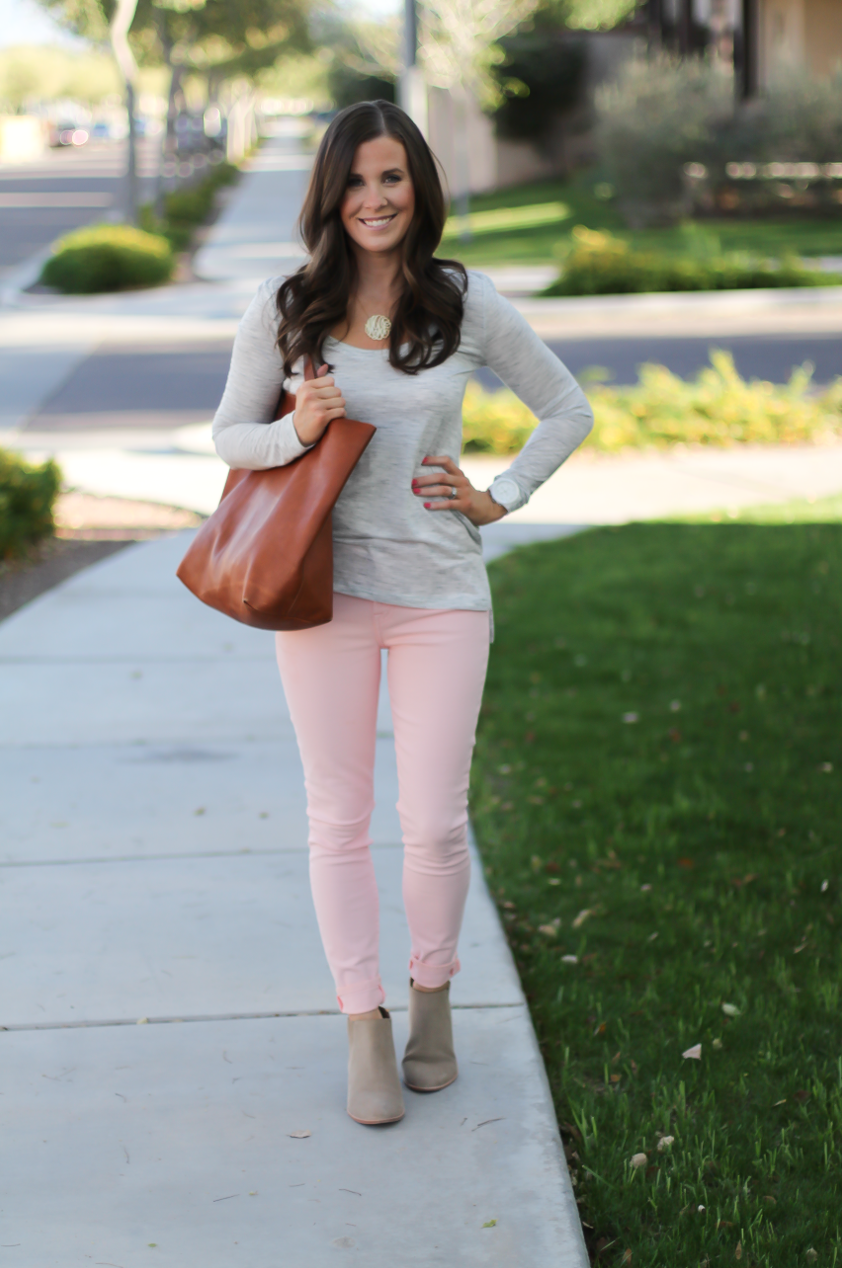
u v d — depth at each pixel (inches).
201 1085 106.2
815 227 1021.2
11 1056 109.8
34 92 4419.3
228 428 96.6
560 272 852.6
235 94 2618.1
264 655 222.8
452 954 104.0
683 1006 119.0
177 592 261.4
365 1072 101.2
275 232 1362.0
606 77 1465.3
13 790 166.1
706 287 814.5
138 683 208.5
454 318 91.7
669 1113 103.3
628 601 250.7
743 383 516.4
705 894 139.6
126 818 157.4
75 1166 96.5
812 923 132.6
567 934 132.9
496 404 435.8
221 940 128.4
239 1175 95.5
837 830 154.8
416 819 98.7
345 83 1617.9
